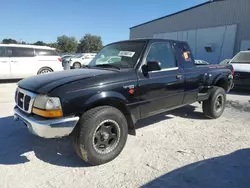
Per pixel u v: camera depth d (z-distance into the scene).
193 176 3.02
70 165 3.31
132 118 3.70
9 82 11.77
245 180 2.95
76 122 3.07
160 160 3.45
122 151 3.72
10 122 5.11
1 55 11.11
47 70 12.19
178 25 25.30
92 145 3.17
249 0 17.92
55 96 2.95
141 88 3.72
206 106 5.41
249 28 18.12
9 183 2.87
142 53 3.91
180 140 4.21
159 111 4.20
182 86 4.53
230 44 19.59
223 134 4.53
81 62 21.88
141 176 3.03
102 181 2.92
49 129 2.94
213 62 21.27
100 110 3.21
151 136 4.38
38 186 2.81
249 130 4.77
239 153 3.69
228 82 5.90
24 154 3.63
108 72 3.53
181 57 4.63
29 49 11.75
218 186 2.81
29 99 3.18
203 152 3.72
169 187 2.78
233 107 6.80
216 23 20.73
